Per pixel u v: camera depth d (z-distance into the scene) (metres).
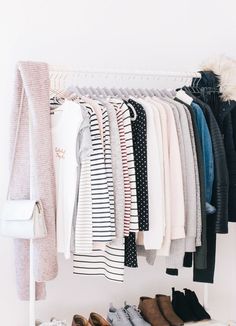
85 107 1.85
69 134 1.83
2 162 2.20
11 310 2.22
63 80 2.29
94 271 1.96
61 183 1.87
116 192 1.87
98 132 1.84
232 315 2.73
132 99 1.99
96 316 2.13
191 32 2.63
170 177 2.00
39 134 1.79
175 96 2.22
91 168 1.83
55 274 1.81
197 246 2.03
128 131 1.92
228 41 2.71
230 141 2.19
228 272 2.72
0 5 2.21
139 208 1.94
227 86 2.16
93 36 2.39
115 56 2.45
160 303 2.27
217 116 2.21
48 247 1.78
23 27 2.25
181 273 2.59
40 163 1.78
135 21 2.50
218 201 2.05
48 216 1.78
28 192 1.88
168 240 1.96
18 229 1.75
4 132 2.21
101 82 2.42
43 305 2.28
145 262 2.50
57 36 2.32
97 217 1.82
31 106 1.79
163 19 2.56
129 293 2.46
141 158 1.94
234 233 2.72
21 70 1.80
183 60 2.61
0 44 2.21
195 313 2.27
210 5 2.67
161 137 1.98
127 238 1.96
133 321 2.13
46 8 2.29
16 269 1.97
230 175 2.19
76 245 1.82
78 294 2.35
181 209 1.98
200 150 2.04
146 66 2.52
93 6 2.40
